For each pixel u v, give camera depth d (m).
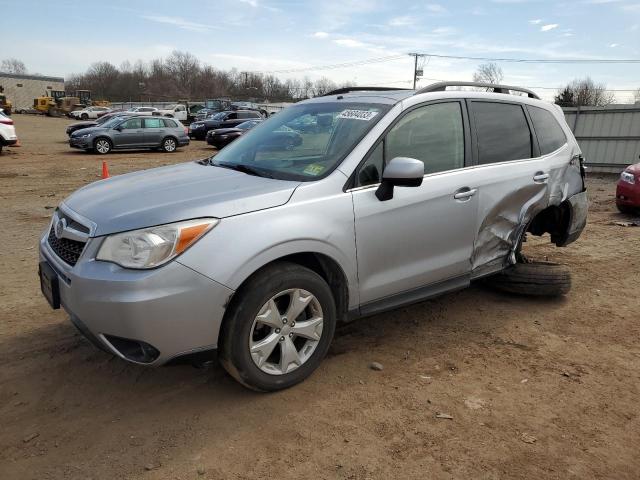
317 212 3.15
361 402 3.17
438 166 3.85
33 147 23.67
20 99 77.06
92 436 2.82
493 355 3.83
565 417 3.08
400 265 3.63
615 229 8.19
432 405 3.16
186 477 2.53
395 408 3.11
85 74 121.19
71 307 2.87
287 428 2.90
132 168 16.80
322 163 3.43
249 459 2.66
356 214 3.31
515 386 3.40
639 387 3.43
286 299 3.21
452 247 3.93
